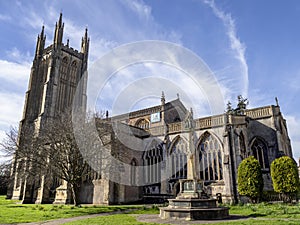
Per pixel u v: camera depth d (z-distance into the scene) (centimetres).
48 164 2961
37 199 3681
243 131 3089
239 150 2855
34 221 1652
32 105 7038
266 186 2941
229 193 2697
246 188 2533
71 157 2872
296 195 2634
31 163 3148
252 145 3169
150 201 3344
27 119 6762
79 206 2673
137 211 2175
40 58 7681
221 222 1327
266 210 1833
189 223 1352
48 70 7119
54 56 7162
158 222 1415
